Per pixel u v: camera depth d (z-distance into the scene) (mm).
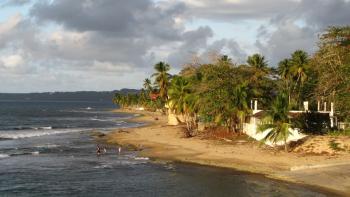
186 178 43062
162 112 178875
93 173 46375
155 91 190750
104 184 41281
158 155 57000
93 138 81250
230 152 54906
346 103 53406
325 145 50125
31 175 45438
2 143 74188
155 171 46969
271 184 39000
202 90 74750
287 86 93750
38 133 94312
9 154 59906
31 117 173625
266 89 84062
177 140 71688
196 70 98562
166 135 80688
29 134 91875
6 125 124875
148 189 39094
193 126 83812
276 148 53750
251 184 39406
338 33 56344
